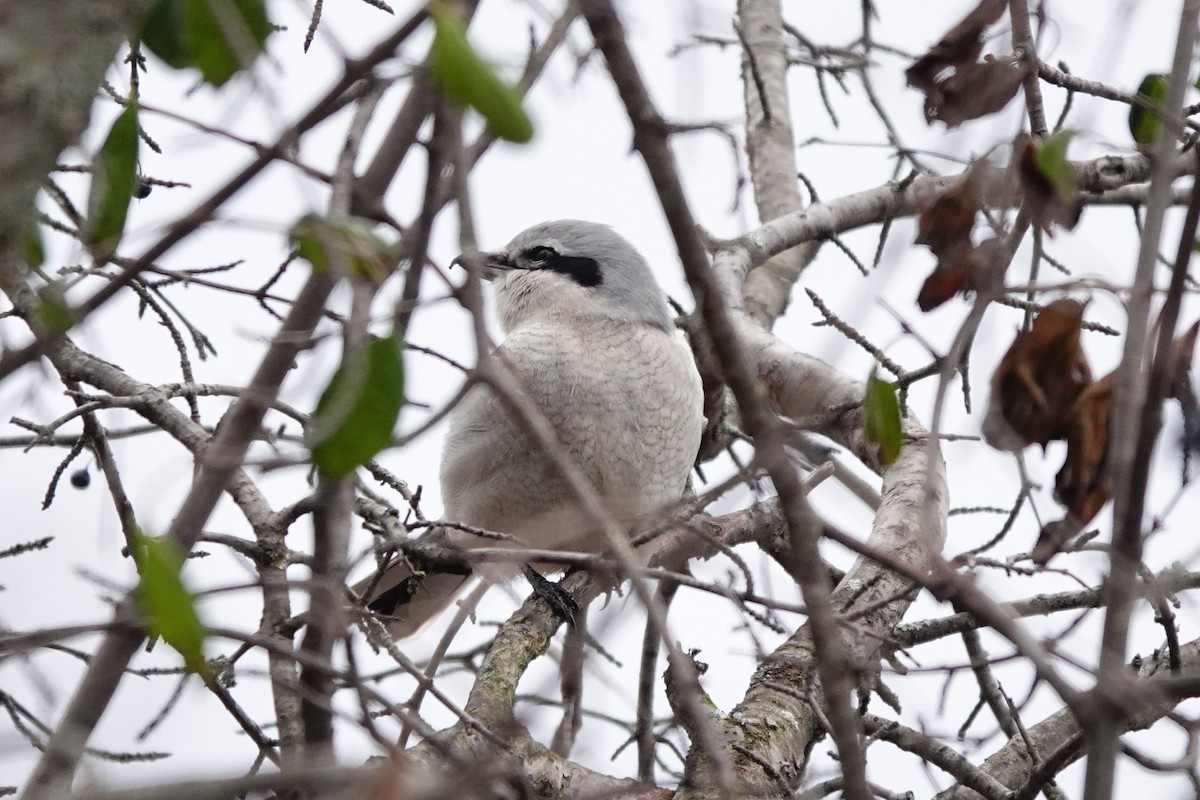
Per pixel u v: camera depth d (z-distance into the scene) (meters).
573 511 9.72
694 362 10.98
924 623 7.32
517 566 9.54
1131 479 5.11
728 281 11.05
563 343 10.37
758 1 13.83
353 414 3.80
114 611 4.34
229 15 3.73
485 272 11.60
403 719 4.43
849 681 5.51
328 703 4.36
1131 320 5.15
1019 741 8.14
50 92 3.30
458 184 3.97
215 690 5.51
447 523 6.44
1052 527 5.76
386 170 4.10
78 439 7.20
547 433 4.07
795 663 6.29
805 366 10.10
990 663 6.01
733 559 5.54
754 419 4.70
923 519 4.96
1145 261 5.16
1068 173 5.56
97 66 3.38
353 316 3.78
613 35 4.15
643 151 4.29
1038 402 5.75
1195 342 5.70
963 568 5.88
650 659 8.95
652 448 10.38
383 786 3.65
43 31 3.30
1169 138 5.27
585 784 7.05
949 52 6.29
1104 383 5.74
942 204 6.08
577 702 7.93
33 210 3.41
